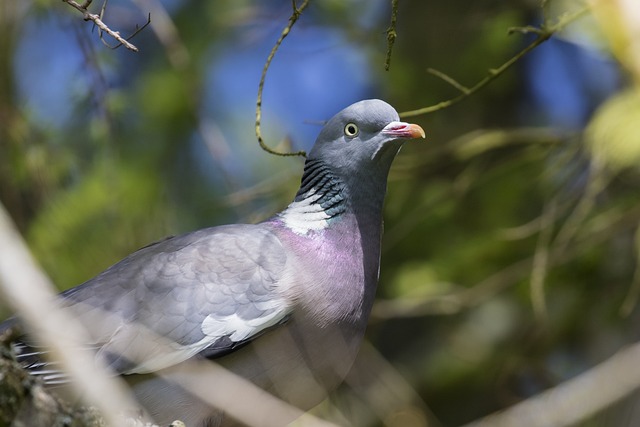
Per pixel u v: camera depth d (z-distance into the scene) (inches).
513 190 512.1
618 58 406.6
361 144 364.2
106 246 480.1
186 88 508.7
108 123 481.1
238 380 323.0
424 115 548.4
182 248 351.9
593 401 347.3
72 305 338.6
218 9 559.2
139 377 332.8
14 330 251.0
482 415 543.8
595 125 417.7
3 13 468.8
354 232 360.5
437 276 505.0
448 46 543.8
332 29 544.4
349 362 353.1
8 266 197.2
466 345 547.5
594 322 518.0
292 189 476.7
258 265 344.8
